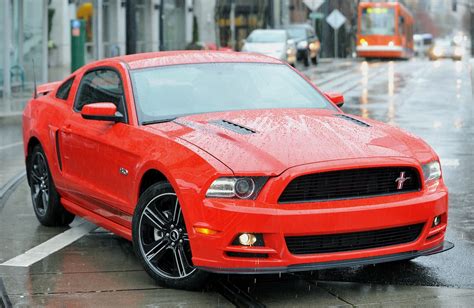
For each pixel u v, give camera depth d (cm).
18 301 621
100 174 751
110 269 711
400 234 631
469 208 945
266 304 606
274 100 762
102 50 3953
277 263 594
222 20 5959
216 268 603
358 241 614
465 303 602
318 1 5512
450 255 743
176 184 622
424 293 628
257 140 636
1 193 1099
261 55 845
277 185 596
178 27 5238
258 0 6144
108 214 755
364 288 643
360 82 3359
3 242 820
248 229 591
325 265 604
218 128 667
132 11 2709
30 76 3005
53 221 883
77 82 859
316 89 800
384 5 5700
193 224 609
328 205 601
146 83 756
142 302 615
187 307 602
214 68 789
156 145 667
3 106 2455
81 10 3816
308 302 609
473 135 1623
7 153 1528
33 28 2998
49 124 862
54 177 853
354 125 693
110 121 737
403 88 2984
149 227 664
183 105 735
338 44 8075
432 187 653
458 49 6456
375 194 621
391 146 649
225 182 601
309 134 653
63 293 641
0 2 2772
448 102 2397
